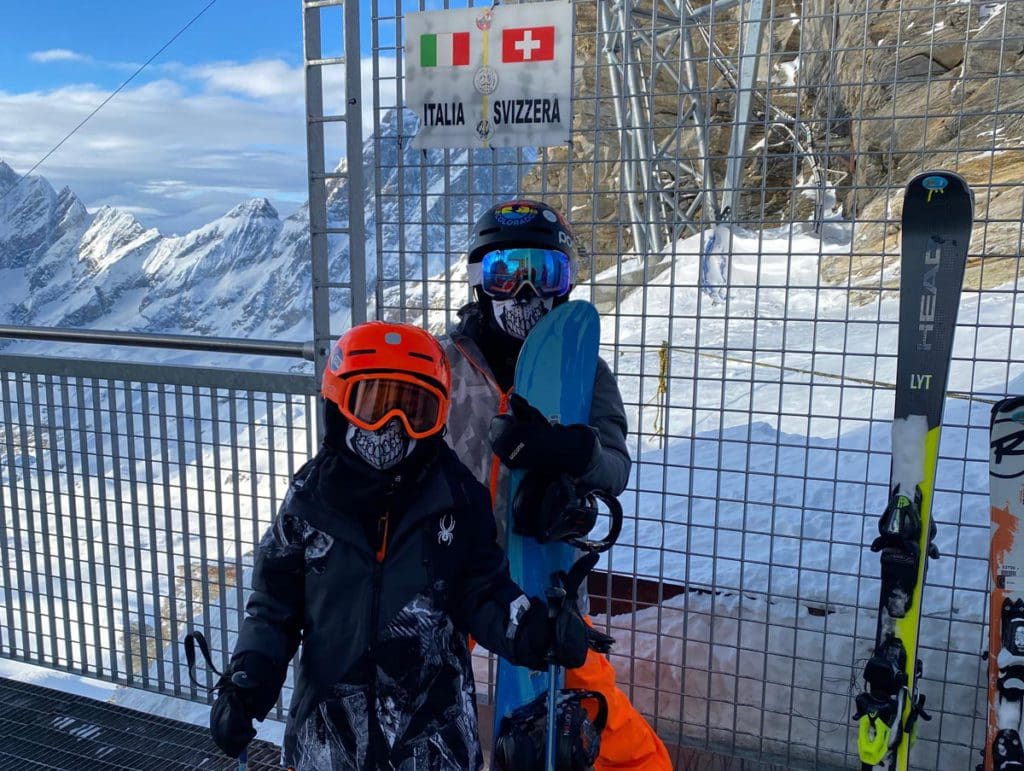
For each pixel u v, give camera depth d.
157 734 2.52
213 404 2.46
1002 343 6.88
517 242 1.71
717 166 8.37
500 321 1.76
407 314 2.40
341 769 1.34
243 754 1.33
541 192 2.17
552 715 1.45
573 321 1.72
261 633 1.35
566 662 1.28
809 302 9.75
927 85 1.85
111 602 2.73
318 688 1.37
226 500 2.58
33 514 2.88
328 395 1.36
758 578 2.58
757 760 2.17
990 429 1.76
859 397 6.93
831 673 2.14
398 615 1.35
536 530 1.57
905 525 1.78
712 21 1.99
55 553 2.85
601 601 2.53
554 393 1.70
